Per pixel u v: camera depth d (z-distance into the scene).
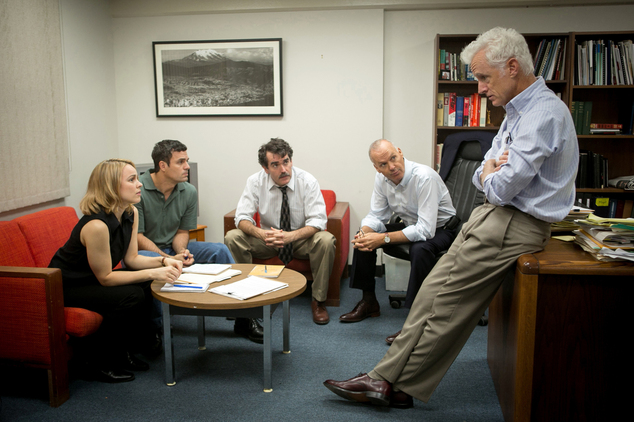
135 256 2.19
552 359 1.53
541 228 1.54
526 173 1.40
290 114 3.77
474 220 1.65
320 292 2.71
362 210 3.80
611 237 1.48
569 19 3.51
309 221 2.77
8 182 2.63
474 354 2.29
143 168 3.42
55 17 3.04
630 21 3.47
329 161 3.78
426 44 3.64
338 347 2.37
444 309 1.65
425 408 1.80
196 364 2.18
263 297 1.81
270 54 3.69
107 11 3.74
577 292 1.50
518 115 1.53
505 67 1.49
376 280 3.63
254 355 2.28
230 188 3.90
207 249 2.64
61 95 3.11
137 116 3.91
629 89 3.48
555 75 3.37
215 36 3.75
